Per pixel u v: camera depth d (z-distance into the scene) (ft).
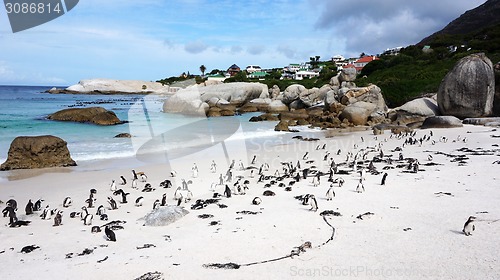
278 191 52.54
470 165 64.59
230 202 47.24
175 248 32.35
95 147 91.76
